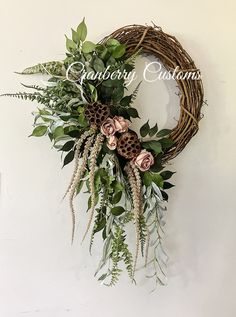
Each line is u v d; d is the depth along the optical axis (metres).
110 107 1.18
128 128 1.20
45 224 1.32
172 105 1.33
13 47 1.25
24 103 1.27
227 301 1.47
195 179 1.39
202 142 1.38
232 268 1.45
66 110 1.16
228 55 1.36
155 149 1.20
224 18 1.35
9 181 1.29
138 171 1.19
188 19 1.33
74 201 1.33
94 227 1.22
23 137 1.28
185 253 1.42
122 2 1.29
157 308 1.43
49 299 1.36
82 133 1.17
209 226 1.42
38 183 1.30
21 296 1.34
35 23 1.25
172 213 1.39
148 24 1.31
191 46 1.34
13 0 1.24
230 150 1.40
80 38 1.17
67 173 1.31
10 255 1.32
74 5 1.26
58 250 1.34
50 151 1.30
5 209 1.30
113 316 1.40
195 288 1.45
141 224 1.21
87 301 1.38
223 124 1.38
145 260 1.27
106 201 1.20
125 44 1.23
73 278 1.36
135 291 1.41
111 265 1.37
